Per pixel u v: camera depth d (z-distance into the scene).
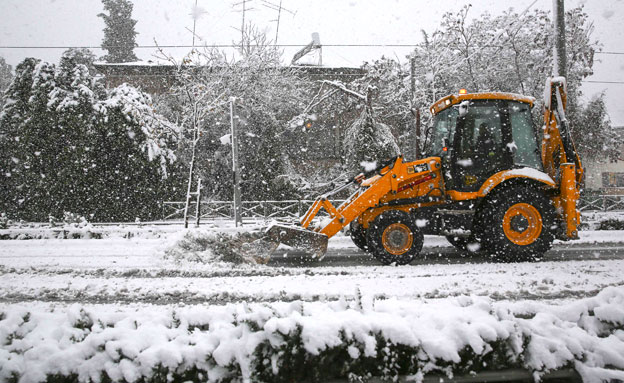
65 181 15.48
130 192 15.99
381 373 2.05
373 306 2.44
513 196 6.51
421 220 6.52
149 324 2.21
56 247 8.27
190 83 16.19
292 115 20.39
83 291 4.80
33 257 7.05
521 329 2.18
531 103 7.07
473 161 6.68
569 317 2.39
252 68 18.69
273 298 4.44
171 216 16.36
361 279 5.25
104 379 1.93
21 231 10.04
